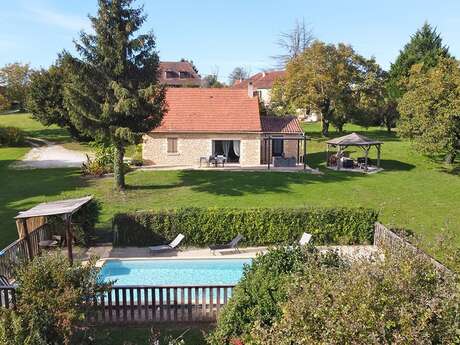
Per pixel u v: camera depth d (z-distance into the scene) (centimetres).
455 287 784
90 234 2180
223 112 4231
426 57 6159
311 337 723
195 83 9756
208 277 1908
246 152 4116
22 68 7019
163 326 1366
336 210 2206
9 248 1695
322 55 5016
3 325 866
